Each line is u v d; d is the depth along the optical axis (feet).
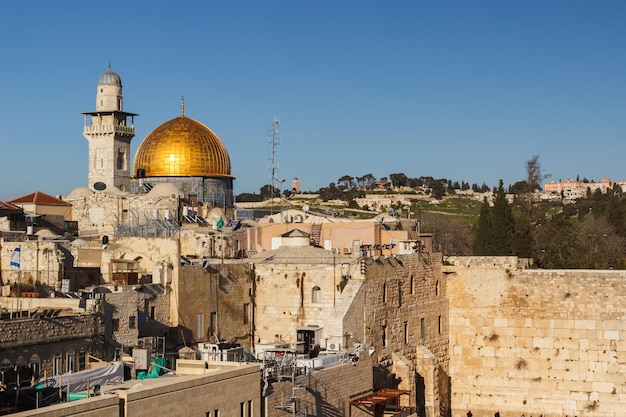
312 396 232.73
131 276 268.00
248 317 295.48
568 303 339.36
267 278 296.92
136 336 236.02
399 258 319.68
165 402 177.99
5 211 362.74
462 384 349.82
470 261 351.46
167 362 229.04
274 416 214.90
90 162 491.72
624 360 332.60
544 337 341.62
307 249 308.40
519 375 343.67
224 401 195.52
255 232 363.76
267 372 222.89
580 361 337.31
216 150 464.24
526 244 446.60
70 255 288.51
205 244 343.67
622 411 331.98
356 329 285.84
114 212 388.57
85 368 210.59
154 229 348.59
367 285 293.84
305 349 264.31
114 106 492.54
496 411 345.31
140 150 465.88
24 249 276.62
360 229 359.66
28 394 177.99
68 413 157.38
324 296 291.38
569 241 489.26
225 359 238.48
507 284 346.54
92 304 218.38
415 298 329.72
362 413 259.60
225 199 465.06
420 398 324.19
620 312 333.62
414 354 325.42
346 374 252.01
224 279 284.20
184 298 264.11
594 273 337.31
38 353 197.57
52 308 217.15
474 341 349.61
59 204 395.96
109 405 165.27
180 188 453.58
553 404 339.36
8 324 190.19
